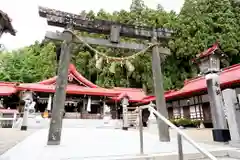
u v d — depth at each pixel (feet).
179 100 59.21
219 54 23.45
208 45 84.89
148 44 23.41
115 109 73.20
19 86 56.49
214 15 92.12
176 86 91.25
